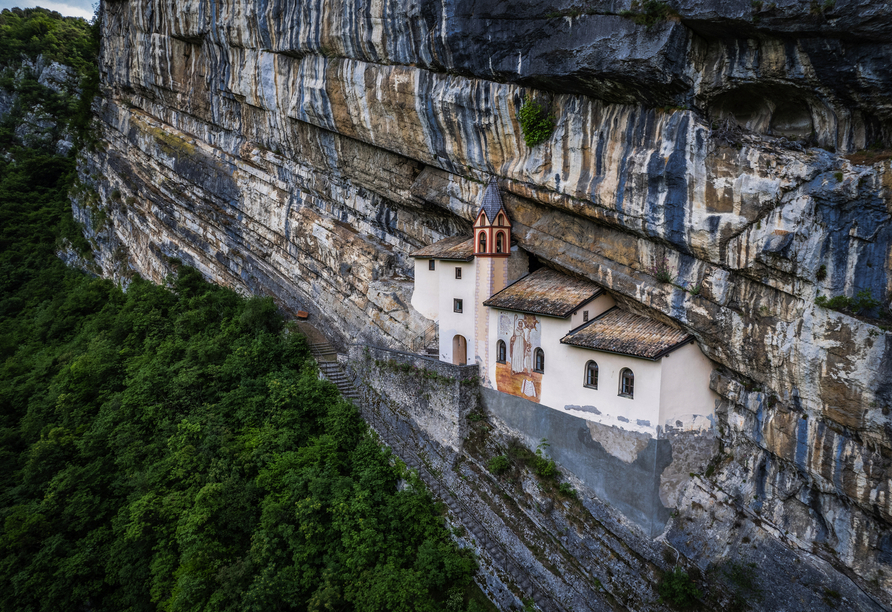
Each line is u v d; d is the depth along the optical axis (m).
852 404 14.79
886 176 13.55
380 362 29.47
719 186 16.33
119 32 53.31
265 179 41.38
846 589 15.65
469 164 25.41
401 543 22.42
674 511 19.44
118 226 58.12
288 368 33.03
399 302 31.53
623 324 20.94
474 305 25.88
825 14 13.21
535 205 23.75
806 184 14.79
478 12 20.66
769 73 15.18
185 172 47.56
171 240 50.59
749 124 17.14
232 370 31.88
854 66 13.76
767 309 16.50
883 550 15.32
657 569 18.50
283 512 23.53
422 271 29.84
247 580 21.98
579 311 21.67
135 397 31.19
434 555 21.33
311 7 29.19
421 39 23.55
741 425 18.95
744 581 17.14
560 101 20.47
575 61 18.16
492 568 20.69
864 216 14.02
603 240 20.95
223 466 26.25
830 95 14.77
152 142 51.50
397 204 33.16
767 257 15.70
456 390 25.14
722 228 16.47
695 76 16.39
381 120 28.22
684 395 19.34
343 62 28.91
